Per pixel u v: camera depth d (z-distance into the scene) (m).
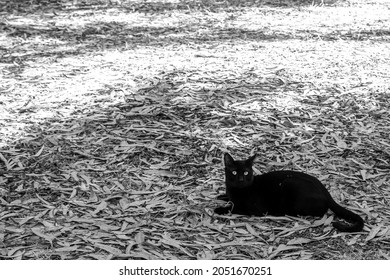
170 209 4.36
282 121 5.27
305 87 5.79
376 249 4.09
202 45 6.81
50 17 8.02
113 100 5.47
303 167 4.79
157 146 4.93
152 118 5.24
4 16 7.94
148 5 8.87
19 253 4.00
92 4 8.86
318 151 4.96
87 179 4.60
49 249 4.04
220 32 7.39
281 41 7.00
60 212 4.32
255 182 4.38
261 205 4.34
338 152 4.95
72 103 5.43
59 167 4.71
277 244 4.12
